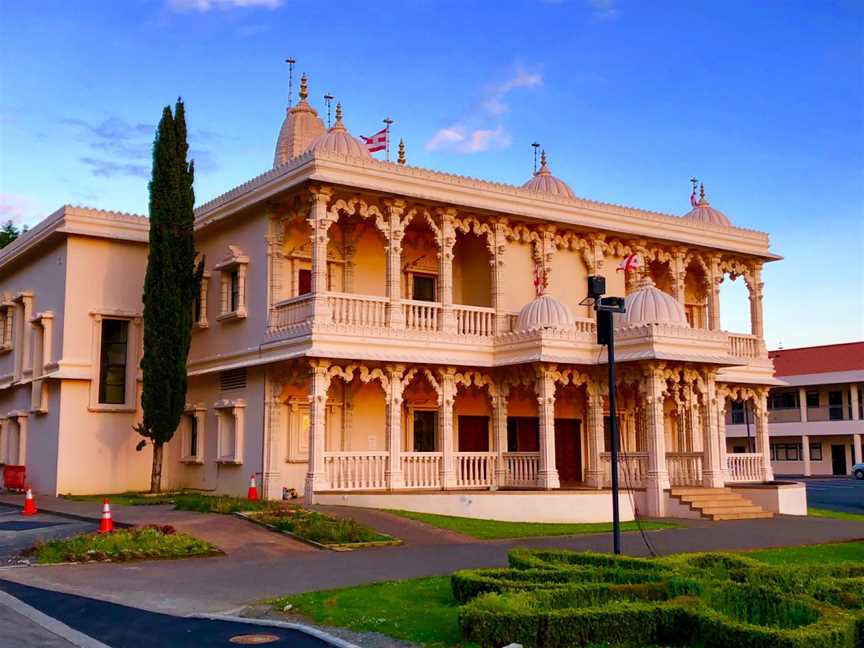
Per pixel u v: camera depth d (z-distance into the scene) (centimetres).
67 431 3022
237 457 2725
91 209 3108
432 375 2689
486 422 3033
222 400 2816
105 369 3130
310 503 2380
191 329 2927
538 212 2909
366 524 2064
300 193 2580
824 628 925
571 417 3169
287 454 2633
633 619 993
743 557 1412
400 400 2598
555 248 3044
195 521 2031
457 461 2705
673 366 2689
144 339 2842
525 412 3100
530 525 2281
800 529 2358
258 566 1594
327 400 2742
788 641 889
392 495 2398
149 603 1262
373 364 2555
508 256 2958
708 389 2778
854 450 6322
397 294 2620
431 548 1833
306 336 2441
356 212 2617
